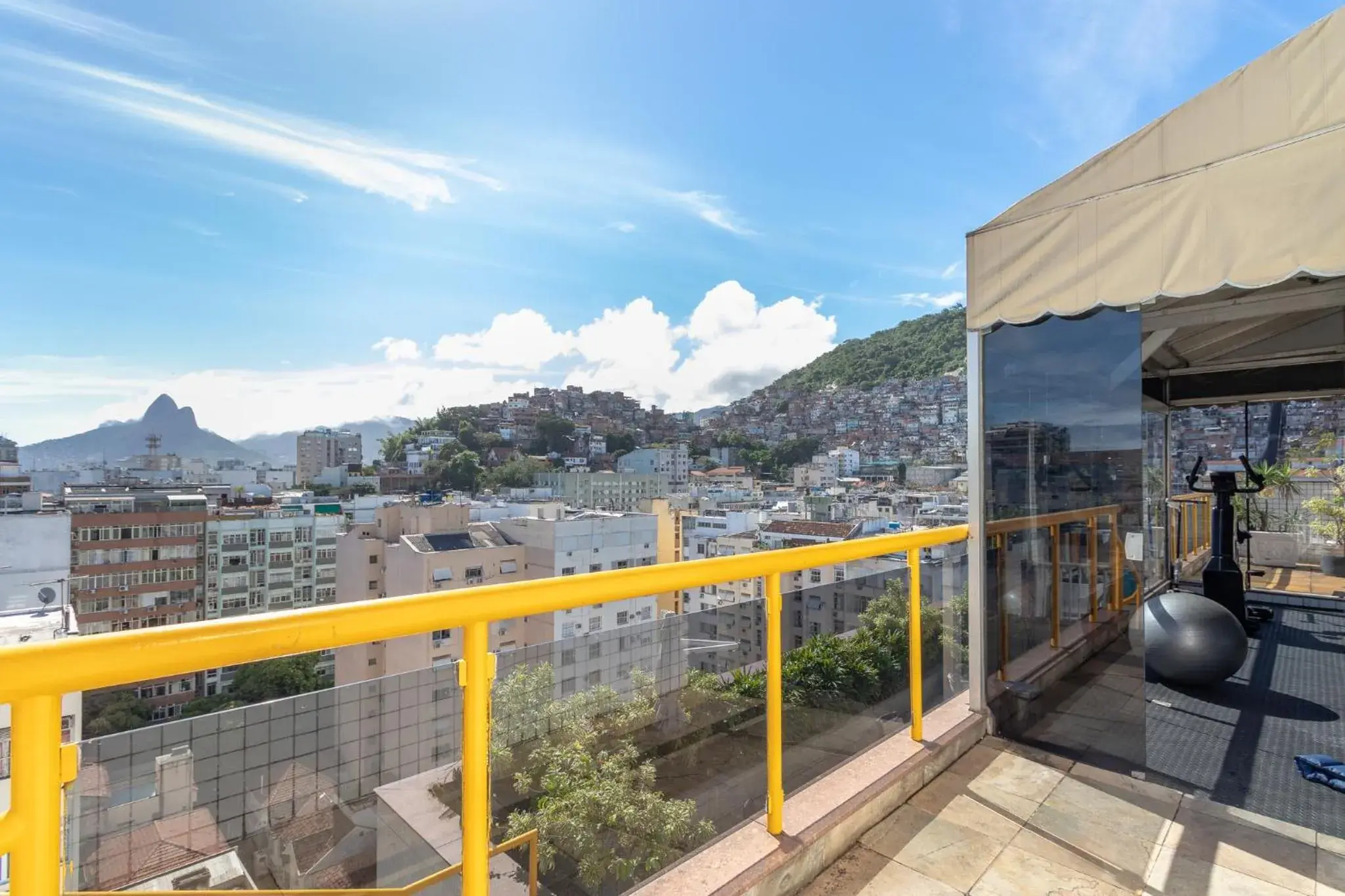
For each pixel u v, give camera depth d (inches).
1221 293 126.3
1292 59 73.2
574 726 62.6
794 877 65.9
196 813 40.7
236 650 35.6
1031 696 103.9
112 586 1023.6
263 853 43.1
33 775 31.3
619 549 1107.3
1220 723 117.5
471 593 45.9
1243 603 179.5
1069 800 85.1
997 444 107.7
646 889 59.9
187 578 1106.1
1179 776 96.3
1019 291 100.0
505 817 56.9
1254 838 76.5
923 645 102.5
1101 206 89.8
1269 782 94.1
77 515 994.1
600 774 63.6
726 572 65.1
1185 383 210.5
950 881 68.1
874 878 68.7
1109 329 98.6
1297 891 66.3
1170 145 83.0
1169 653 133.7
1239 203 76.6
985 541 107.5
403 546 1017.5
